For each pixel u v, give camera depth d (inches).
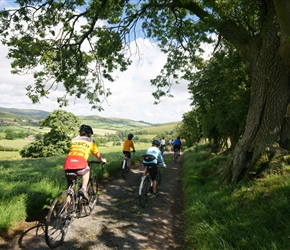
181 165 704.4
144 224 213.5
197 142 1820.9
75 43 436.5
